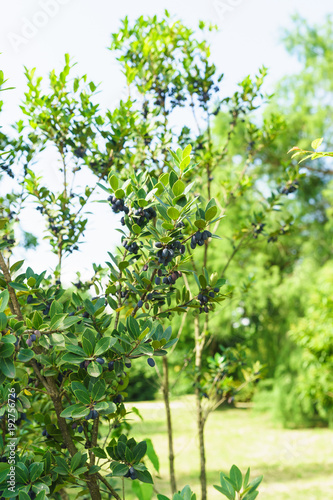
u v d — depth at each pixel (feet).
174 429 37.17
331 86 44.39
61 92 9.14
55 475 5.47
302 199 45.27
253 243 12.41
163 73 11.75
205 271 5.85
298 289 39.78
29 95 8.89
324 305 27.40
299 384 30.89
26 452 6.69
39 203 8.73
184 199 5.48
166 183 5.76
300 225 45.14
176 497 4.83
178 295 6.44
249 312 41.19
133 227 5.58
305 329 28.91
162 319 8.21
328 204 45.73
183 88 12.12
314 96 45.57
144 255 6.30
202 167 12.13
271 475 25.63
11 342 4.56
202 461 11.27
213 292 5.84
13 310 5.91
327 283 28.40
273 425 42.91
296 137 45.09
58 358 5.68
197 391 11.91
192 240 5.49
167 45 11.99
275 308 45.98
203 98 11.88
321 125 43.34
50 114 8.98
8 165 8.83
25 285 5.69
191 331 29.66
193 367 12.30
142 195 5.81
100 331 5.78
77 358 5.16
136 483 10.64
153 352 5.31
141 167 9.94
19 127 9.11
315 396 28.71
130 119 9.26
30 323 5.19
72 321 5.31
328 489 22.40
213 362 12.42
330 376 27.84
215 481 23.52
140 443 5.42
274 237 12.23
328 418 39.65
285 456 30.25
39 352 5.92
